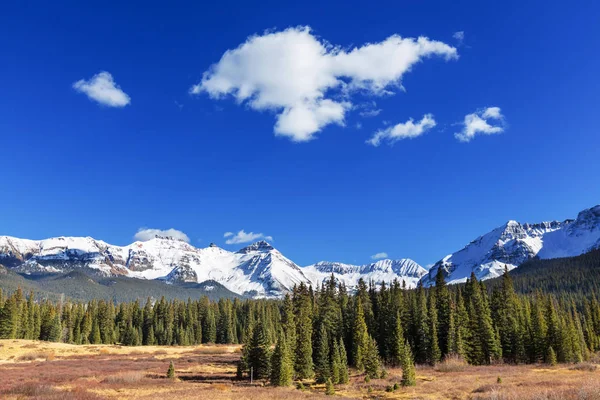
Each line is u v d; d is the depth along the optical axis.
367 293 128.00
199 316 191.50
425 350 98.25
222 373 84.75
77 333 162.00
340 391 60.69
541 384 53.34
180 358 114.81
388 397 52.91
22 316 150.75
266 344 75.94
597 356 108.62
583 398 38.88
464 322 99.25
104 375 74.31
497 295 115.31
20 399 46.50
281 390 60.19
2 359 101.31
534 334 102.06
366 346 91.62
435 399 49.62
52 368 82.62
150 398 49.56
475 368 85.81
